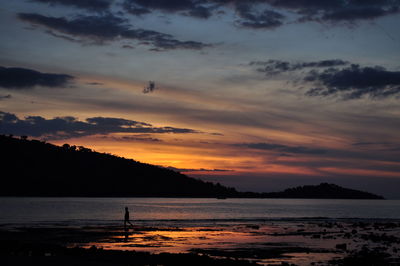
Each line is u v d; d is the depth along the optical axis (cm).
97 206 13988
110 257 2523
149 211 11038
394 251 3353
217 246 3494
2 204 14200
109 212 10044
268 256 3002
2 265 2073
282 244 3709
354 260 2808
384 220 8500
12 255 2477
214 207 15525
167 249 3244
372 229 5766
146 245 3462
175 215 9175
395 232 5309
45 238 3859
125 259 2461
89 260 2397
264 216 9512
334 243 3856
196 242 3744
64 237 3956
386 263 2742
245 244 3662
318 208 16975
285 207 17700
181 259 2481
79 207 12875
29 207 12175
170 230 4900
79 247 3008
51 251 2753
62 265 2131
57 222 6166
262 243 3759
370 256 3034
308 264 2675
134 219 7281
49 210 10556
